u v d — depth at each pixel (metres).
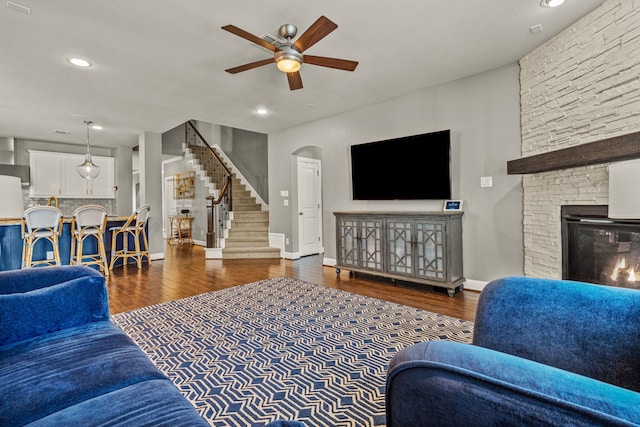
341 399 1.74
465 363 0.66
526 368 0.63
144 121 5.39
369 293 3.73
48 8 2.32
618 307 0.92
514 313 1.08
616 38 2.25
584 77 2.52
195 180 8.81
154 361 2.16
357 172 4.76
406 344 2.37
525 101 3.21
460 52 3.11
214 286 4.12
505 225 3.48
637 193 1.74
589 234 2.57
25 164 6.63
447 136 3.80
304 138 5.68
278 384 1.89
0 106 4.53
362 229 4.34
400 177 4.27
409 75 3.64
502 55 3.20
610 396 0.55
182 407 1.03
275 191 6.36
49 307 1.57
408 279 3.88
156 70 3.39
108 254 5.31
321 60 2.62
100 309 1.76
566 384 0.58
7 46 2.86
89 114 4.94
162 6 2.32
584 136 2.53
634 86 2.13
